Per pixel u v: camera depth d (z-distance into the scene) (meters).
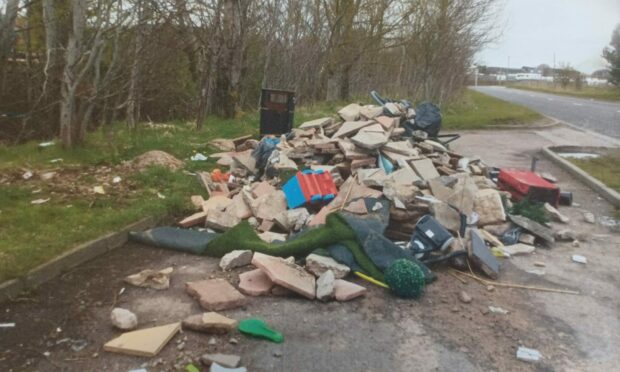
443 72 28.50
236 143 11.74
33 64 13.72
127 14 9.47
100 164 8.75
